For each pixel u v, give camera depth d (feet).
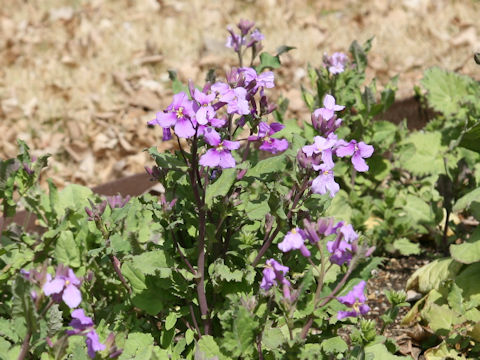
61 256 4.45
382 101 5.56
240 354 4.15
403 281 5.26
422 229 5.44
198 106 4.08
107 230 4.46
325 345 4.31
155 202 4.42
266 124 4.29
